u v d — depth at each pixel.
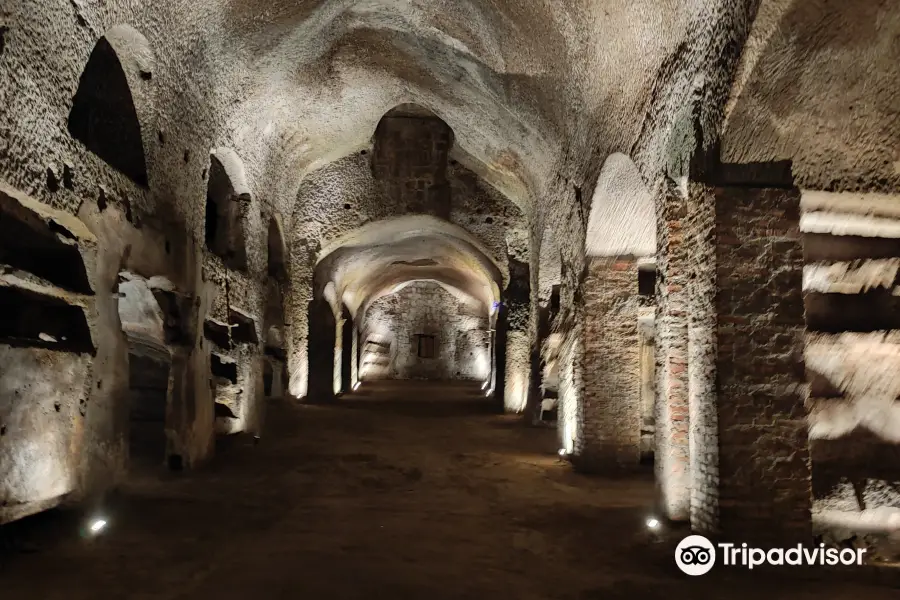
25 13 4.23
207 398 7.77
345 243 13.70
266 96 8.95
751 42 3.98
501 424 12.04
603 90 6.71
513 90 8.61
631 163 6.45
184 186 7.00
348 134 11.96
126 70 5.93
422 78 10.02
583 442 7.65
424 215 13.17
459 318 25.78
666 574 4.11
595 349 7.69
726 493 4.32
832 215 5.01
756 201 4.46
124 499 5.67
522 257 13.25
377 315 25.61
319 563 4.24
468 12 7.59
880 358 5.15
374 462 8.20
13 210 4.18
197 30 6.71
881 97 4.21
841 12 3.76
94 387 5.12
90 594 3.62
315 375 14.78
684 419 5.09
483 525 5.29
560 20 6.51
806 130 4.41
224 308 8.45
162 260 6.46
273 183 10.78
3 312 4.59
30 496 4.31
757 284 4.43
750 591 3.81
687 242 4.86
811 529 4.32
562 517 5.55
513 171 11.68
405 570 4.13
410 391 19.56
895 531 4.77
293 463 8.03
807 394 4.39
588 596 3.73
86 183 5.07
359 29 9.13
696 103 4.68
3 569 3.97
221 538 4.79
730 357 4.39
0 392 4.02
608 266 7.71
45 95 4.50
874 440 5.10
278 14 7.54
